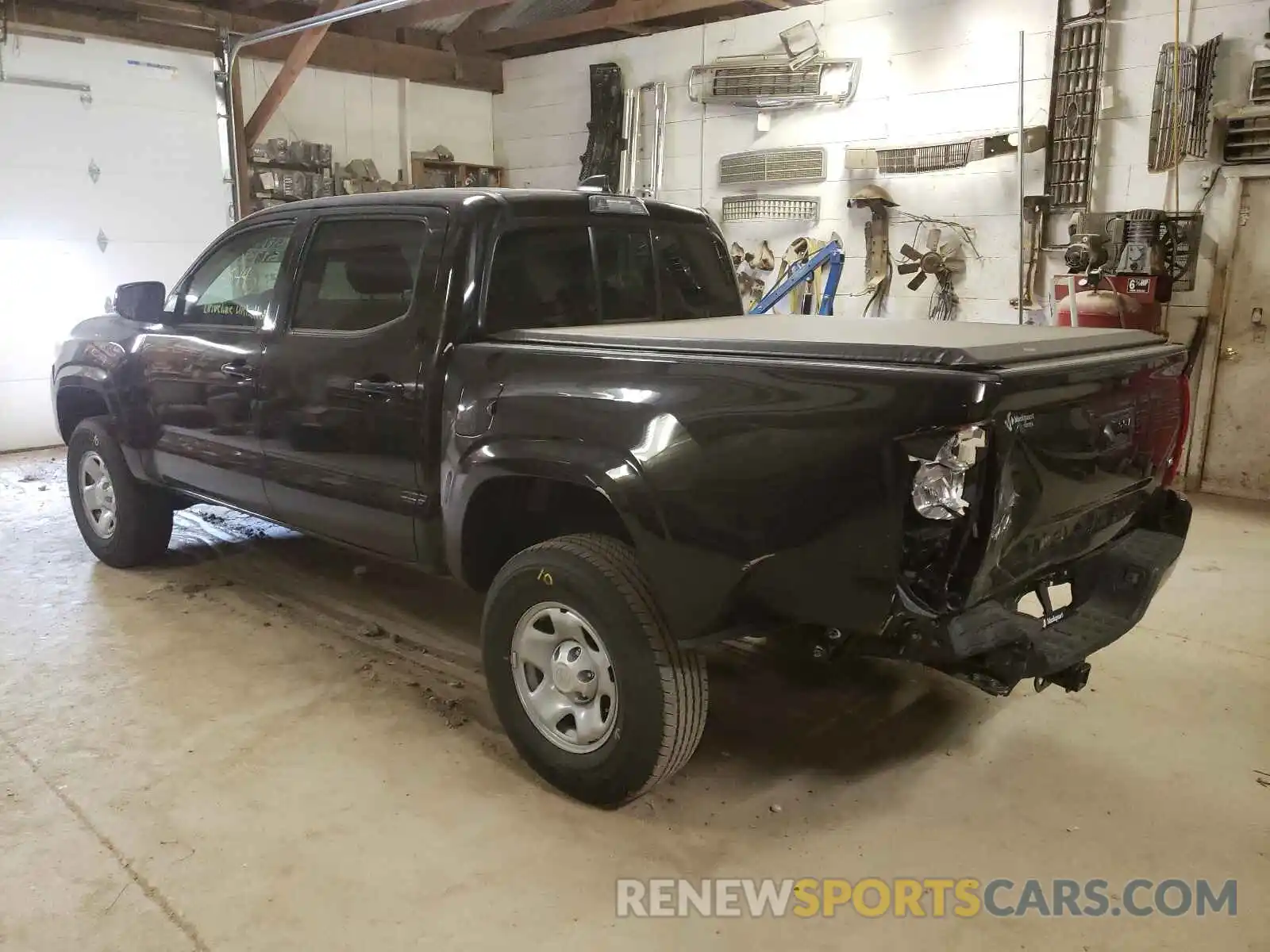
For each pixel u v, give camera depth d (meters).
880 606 2.00
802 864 2.27
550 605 2.48
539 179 9.99
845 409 1.99
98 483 4.37
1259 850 2.34
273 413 3.29
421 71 9.44
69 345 4.41
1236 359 6.02
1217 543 5.01
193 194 8.05
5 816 2.44
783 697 3.17
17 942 1.99
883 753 2.80
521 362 2.57
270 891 2.16
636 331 2.70
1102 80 6.24
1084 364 2.16
